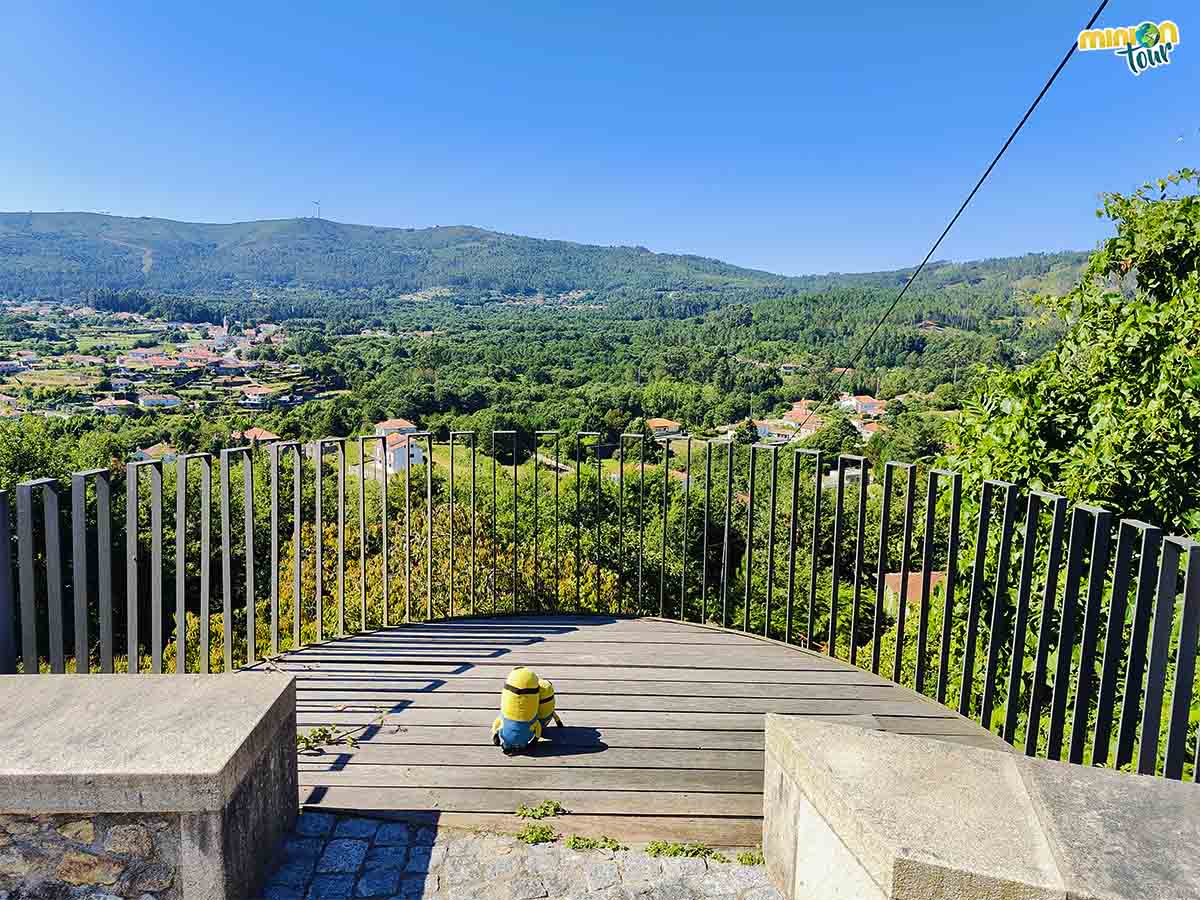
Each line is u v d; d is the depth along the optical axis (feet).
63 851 5.99
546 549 33.27
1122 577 8.00
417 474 37.17
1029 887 4.69
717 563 52.39
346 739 9.41
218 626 35.55
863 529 12.07
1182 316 18.49
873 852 5.18
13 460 58.80
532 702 9.18
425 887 6.84
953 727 9.98
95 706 6.91
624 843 7.55
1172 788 5.94
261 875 6.76
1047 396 19.90
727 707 10.55
